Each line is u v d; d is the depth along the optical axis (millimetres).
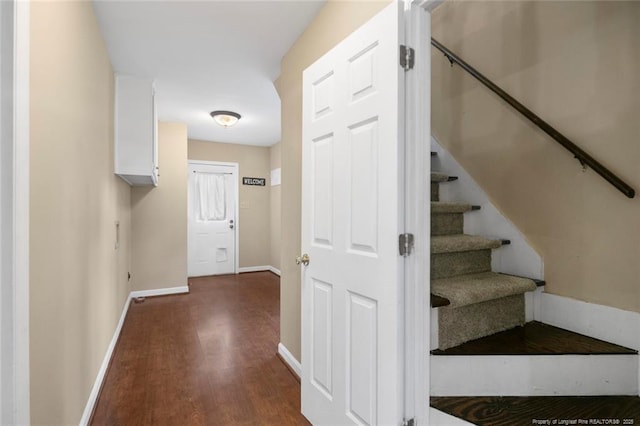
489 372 1469
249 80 3080
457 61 2139
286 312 2545
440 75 2436
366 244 1430
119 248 3199
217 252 5859
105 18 2115
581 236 1650
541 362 1466
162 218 4523
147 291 4418
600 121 1554
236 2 1987
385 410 1325
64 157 1407
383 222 1343
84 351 1745
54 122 1283
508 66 1962
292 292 2445
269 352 2691
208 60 2701
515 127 1949
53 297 1263
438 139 2461
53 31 1276
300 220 2332
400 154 1292
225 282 5273
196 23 2193
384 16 1342
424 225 1371
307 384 1833
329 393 1654
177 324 3340
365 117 1435
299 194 2352
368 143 1419
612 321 1536
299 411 1911
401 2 1309
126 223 3818
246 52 2576
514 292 1678
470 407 1381
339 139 1593
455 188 2311
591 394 1465
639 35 1423
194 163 5648
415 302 1347
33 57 1089
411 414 1353
